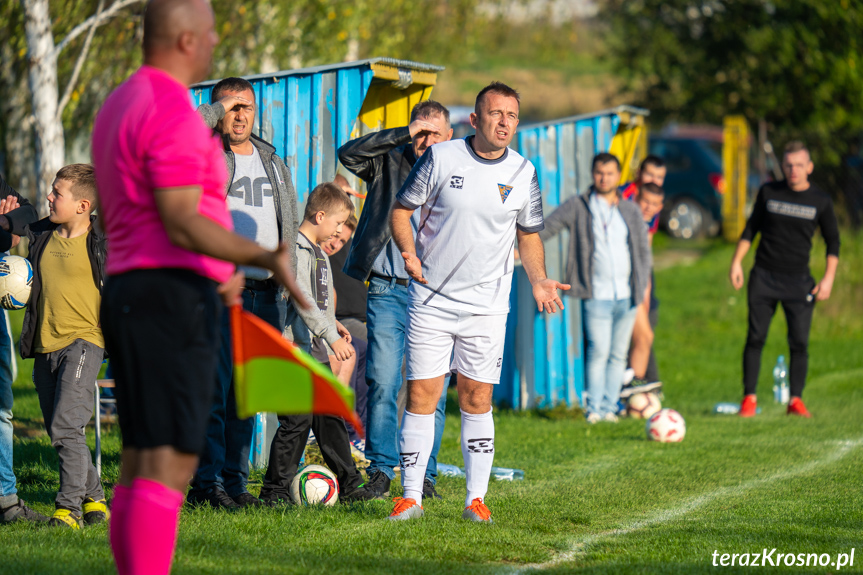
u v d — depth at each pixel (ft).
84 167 41.16
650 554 36.70
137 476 25.55
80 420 40.93
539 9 222.07
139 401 25.27
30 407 75.15
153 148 24.45
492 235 40.34
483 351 41.37
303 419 46.70
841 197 180.96
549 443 69.10
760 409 89.10
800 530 41.11
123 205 25.27
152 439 25.29
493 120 39.32
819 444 67.31
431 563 34.14
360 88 58.80
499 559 35.65
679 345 130.00
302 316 46.09
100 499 42.42
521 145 83.87
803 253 83.97
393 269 50.08
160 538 25.23
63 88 114.42
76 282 40.93
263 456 58.85
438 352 41.57
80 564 31.78
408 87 64.13
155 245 25.17
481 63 446.60
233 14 126.21
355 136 61.93
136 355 25.12
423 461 42.88
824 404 91.45
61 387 40.75
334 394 24.47
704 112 210.59
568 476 56.34
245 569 32.04
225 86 44.78
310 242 47.44
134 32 117.80
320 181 59.98
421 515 42.73
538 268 41.93
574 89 420.36
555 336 86.89
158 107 24.71
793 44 193.06
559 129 85.51
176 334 25.11
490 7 189.16
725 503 47.85
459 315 41.04
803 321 84.33
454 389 95.71
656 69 213.25
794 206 83.66
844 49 190.90
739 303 149.28
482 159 40.19
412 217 50.65
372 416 50.42
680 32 210.79
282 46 133.39
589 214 79.25
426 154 40.60
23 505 41.83
